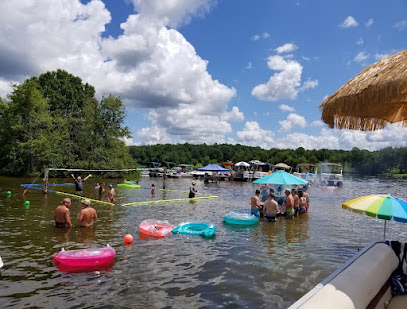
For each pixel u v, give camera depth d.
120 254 8.23
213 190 29.66
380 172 84.81
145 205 17.95
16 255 7.93
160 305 5.45
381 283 3.71
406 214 6.35
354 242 10.13
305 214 15.74
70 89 50.25
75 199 19.02
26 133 39.25
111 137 44.38
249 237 10.53
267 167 60.12
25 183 29.48
